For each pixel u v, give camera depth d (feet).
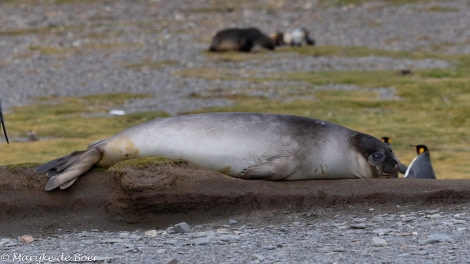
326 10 629.51
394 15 597.93
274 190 125.80
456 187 125.49
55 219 126.00
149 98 339.36
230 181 126.31
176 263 96.94
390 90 366.02
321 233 113.50
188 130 128.47
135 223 124.98
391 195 124.98
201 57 455.22
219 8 643.04
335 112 315.17
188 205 124.77
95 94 348.38
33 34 524.93
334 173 130.00
